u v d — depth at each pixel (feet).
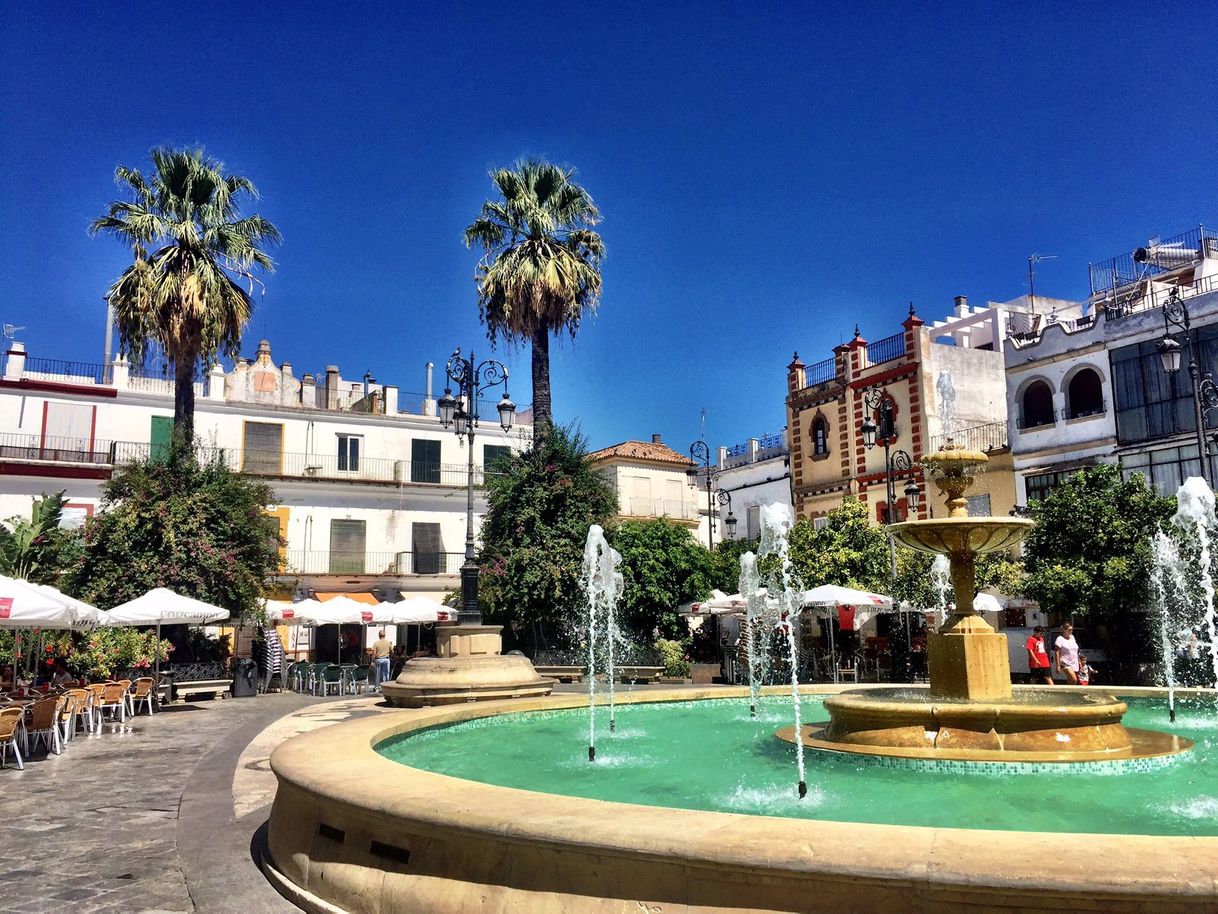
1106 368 89.15
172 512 86.22
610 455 155.02
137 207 91.50
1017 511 87.81
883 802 20.65
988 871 10.80
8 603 40.75
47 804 29.73
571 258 96.37
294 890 17.51
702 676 82.38
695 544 103.40
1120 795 21.09
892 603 77.66
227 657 98.22
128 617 60.80
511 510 93.86
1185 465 82.28
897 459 110.93
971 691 28.25
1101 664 75.41
